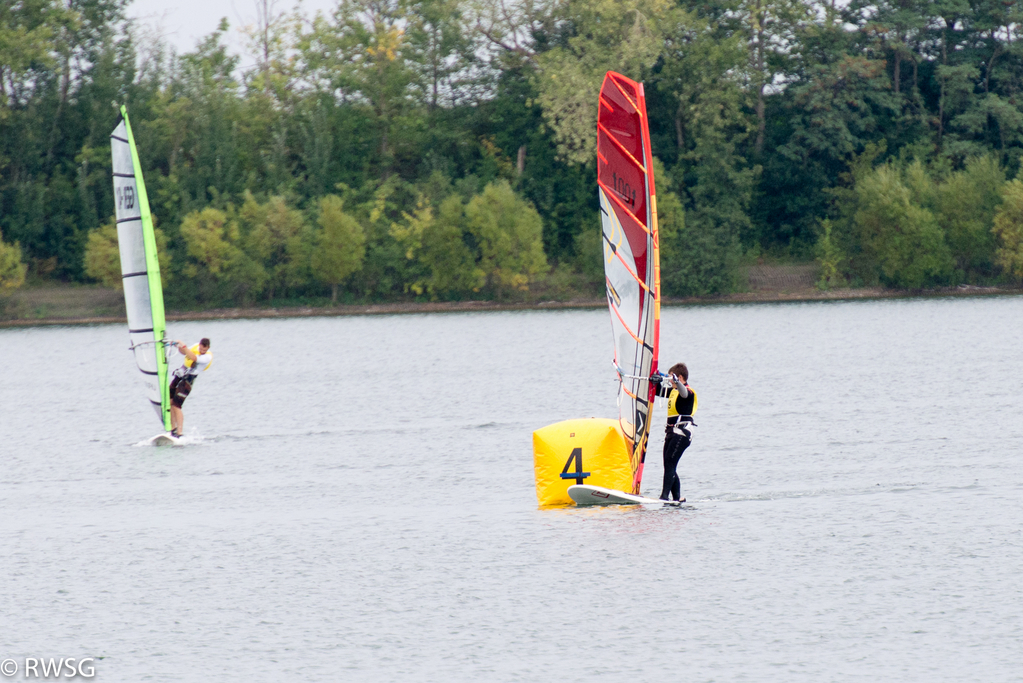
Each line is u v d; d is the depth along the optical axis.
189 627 45.34
